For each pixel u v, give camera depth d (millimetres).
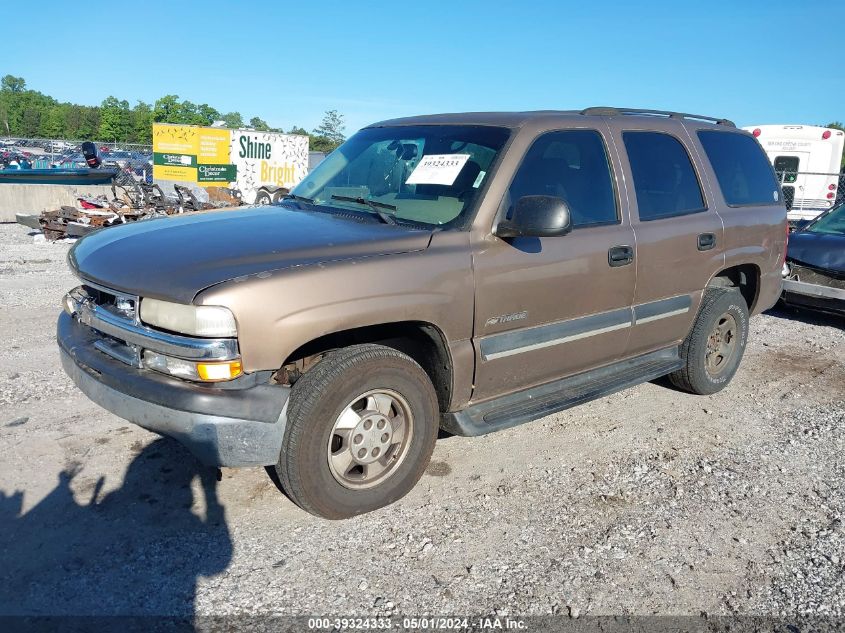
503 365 3914
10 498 3623
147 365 3229
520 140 4000
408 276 3414
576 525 3623
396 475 3646
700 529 3625
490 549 3381
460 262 3600
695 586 3170
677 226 4777
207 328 2971
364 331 3584
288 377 3471
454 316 3605
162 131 19812
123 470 3957
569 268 4070
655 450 4547
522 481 4062
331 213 4086
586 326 4285
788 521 3734
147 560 3178
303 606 2932
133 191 15234
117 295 3301
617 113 4793
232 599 2953
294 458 3246
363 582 3098
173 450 4199
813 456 4535
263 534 3418
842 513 3828
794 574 3275
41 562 3129
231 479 3906
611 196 4445
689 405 5375
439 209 3852
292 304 3078
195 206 14383
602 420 5016
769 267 5730
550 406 4152
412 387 3568
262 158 21453
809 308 8070
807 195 16375
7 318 7145
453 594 3047
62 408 4770
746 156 5695
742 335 5621
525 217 3580
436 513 3676
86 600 2900
